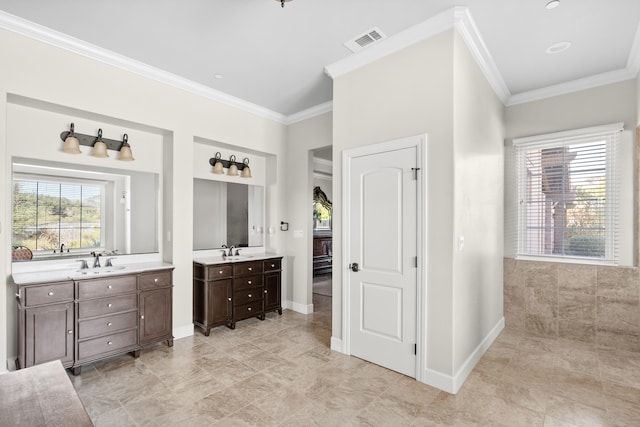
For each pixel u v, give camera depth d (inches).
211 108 149.2
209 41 108.1
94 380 99.3
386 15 93.8
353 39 106.3
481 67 117.3
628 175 125.8
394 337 106.2
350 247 119.1
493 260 133.8
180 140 137.8
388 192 108.0
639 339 122.3
